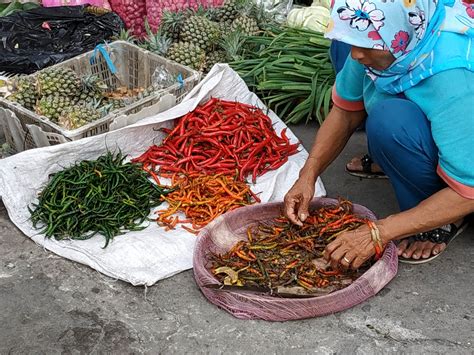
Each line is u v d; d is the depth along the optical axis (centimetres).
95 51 375
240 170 322
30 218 301
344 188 336
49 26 406
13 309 266
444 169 241
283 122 380
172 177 321
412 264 284
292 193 278
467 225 301
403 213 248
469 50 235
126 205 300
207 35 398
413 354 244
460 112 231
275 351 245
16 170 307
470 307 264
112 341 251
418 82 242
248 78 394
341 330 253
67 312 264
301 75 383
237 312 255
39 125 330
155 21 429
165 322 258
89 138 316
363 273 262
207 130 333
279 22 437
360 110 286
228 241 283
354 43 229
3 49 387
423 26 229
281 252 270
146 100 341
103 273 279
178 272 279
